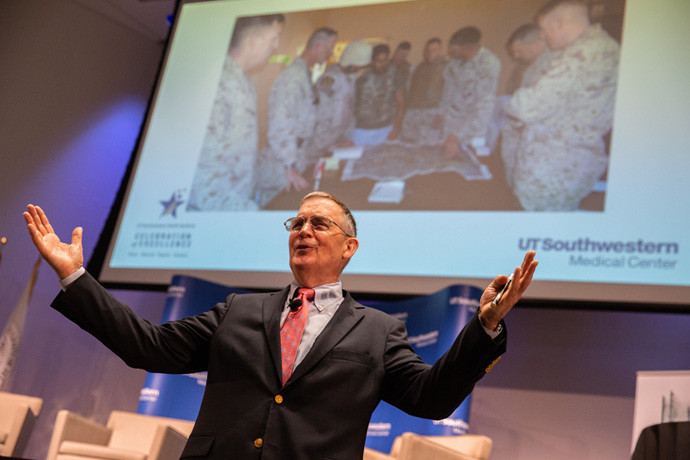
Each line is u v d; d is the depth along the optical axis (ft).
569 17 14.56
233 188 15.98
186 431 11.59
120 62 21.13
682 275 12.00
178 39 18.29
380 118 15.35
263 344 5.03
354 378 4.90
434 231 13.88
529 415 13.51
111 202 20.04
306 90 16.34
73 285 4.85
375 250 14.12
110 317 4.90
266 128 16.31
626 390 13.12
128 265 15.78
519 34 14.89
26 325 18.08
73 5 21.21
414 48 15.75
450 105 14.87
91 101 20.57
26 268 18.67
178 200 16.24
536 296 12.66
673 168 12.71
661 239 12.33
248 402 4.73
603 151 13.28
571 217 13.04
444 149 14.55
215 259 15.28
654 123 13.14
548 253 12.93
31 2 21.54
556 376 13.62
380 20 16.39
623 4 14.20
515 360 13.99
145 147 17.16
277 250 14.94
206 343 5.38
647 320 13.52
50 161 19.81
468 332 4.62
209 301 13.83
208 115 17.02
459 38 15.42
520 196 13.58
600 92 13.73
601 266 12.50
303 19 17.19
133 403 16.71
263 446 4.50
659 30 13.76
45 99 20.35
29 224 4.95
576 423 13.16
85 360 17.46
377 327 5.33
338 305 5.47
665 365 13.12
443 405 4.71
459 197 14.01
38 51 20.84
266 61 17.10
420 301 12.84
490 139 14.28
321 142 15.69
